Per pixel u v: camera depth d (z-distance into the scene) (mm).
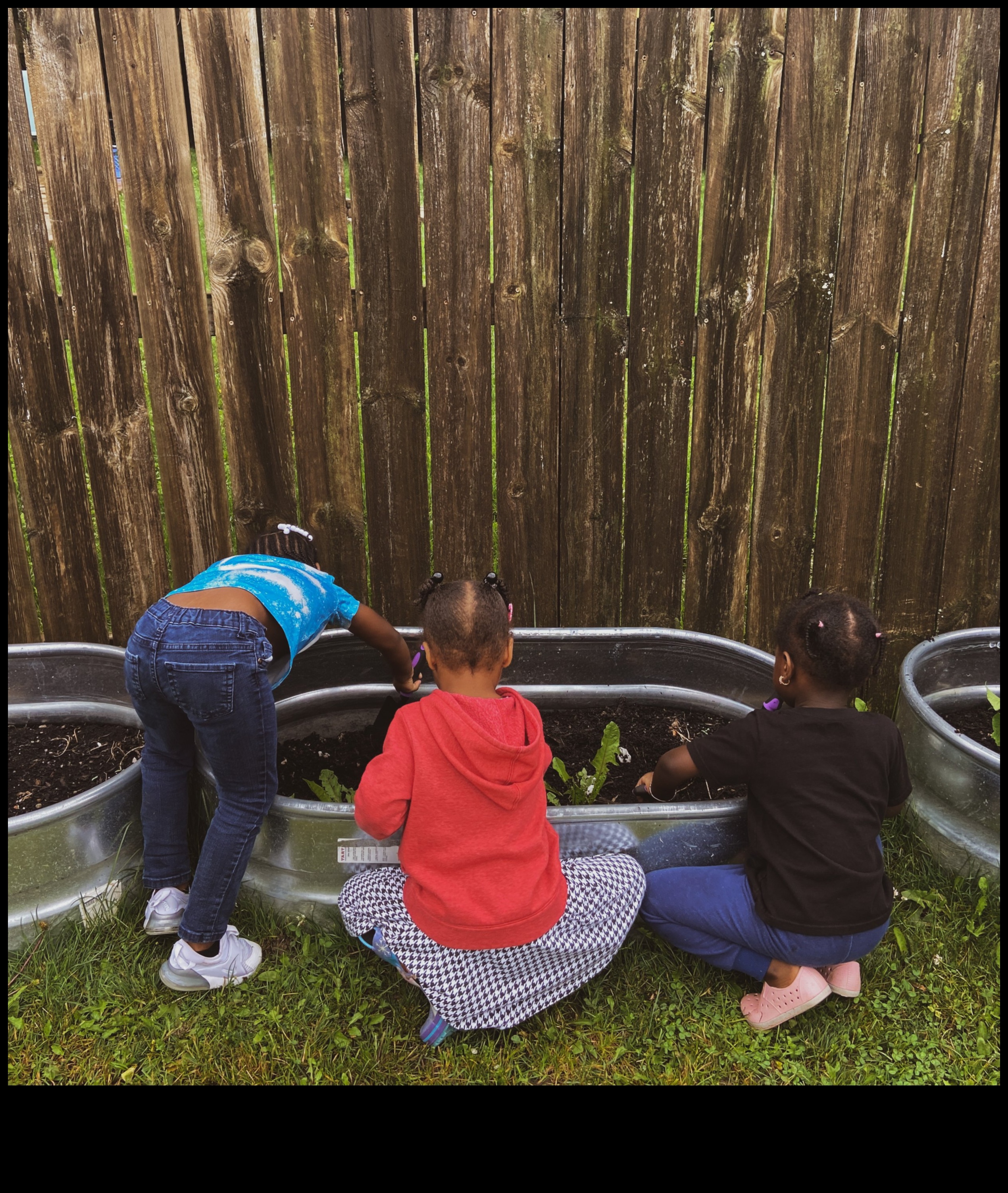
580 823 2068
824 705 1982
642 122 2385
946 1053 1921
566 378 2596
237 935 2029
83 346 2459
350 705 2785
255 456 2594
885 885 1951
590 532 2766
